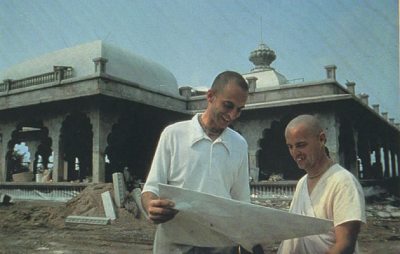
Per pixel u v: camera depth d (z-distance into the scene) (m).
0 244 9.87
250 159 21.38
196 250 2.21
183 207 2.04
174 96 23.75
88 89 19.42
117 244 9.66
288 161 26.17
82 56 25.53
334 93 20.44
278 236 2.00
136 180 23.17
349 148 23.22
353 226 1.88
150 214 2.06
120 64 26.19
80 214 14.39
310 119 2.14
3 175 23.00
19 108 21.86
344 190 1.95
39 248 9.31
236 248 2.25
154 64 30.00
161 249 2.29
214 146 2.38
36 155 31.77
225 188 2.39
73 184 19.09
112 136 26.39
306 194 2.14
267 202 17.95
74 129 25.84
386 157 34.00
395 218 14.02
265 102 22.27
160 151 2.43
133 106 21.38
